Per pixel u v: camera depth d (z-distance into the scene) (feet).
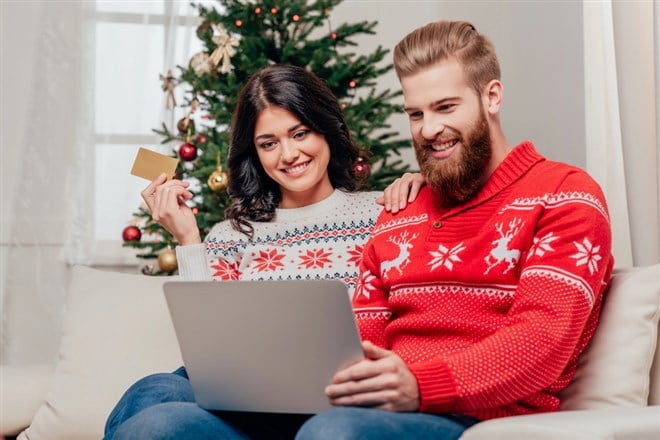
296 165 6.66
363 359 4.24
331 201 6.95
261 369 4.49
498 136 5.32
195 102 10.49
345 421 4.01
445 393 4.31
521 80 11.32
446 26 5.26
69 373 7.25
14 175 12.30
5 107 12.33
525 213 4.98
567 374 5.00
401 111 10.48
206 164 10.07
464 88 5.12
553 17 10.34
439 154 5.22
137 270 12.44
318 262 6.74
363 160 8.79
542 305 4.56
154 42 12.45
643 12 7.40
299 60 10.07
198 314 4.50
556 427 3.90
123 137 12.42
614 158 8.80
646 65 7.38
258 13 9.98
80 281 7.75
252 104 6.68
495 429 4.02
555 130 10.37
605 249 4.77
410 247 5.46
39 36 12.35
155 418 4.60
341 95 10.30
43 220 12.29
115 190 12.36
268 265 6.81
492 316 4.97
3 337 12.16
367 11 13.32
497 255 4.99
